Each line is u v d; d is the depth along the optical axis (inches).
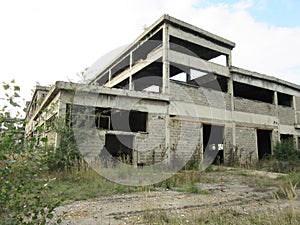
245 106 516.7
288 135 629.9
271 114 566.9
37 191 71.8
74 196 158.4
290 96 650.8
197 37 467.2
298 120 634.2
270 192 192.5
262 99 685.3
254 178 274.7
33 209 72.5
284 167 382.9
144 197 167.8
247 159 481.1
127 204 146.8
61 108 294.4
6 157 64.9
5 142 65.0
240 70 516.4
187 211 130.5
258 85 557.3
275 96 593.3
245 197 172.4
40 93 547.5
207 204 146.9
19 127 70.0
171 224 106.6
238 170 362.9
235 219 113.3
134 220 114.8
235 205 147.2
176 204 147.0
